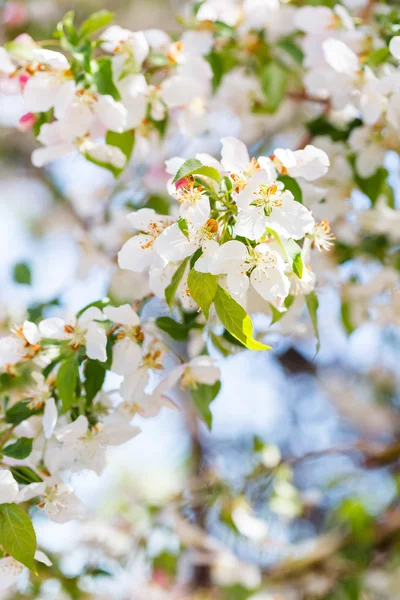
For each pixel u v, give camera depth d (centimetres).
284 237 108
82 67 122
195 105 135
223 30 136
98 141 126
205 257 107
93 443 116
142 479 233
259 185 108
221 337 124
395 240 139
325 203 130
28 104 122
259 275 108
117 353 117
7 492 111
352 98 128
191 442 235
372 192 132
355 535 164
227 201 109
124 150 126
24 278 143
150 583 153
